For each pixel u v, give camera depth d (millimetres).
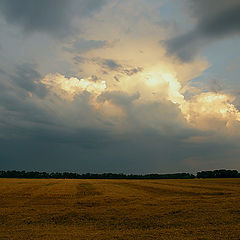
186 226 23875
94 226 25031
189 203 35312
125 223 25750
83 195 49531
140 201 39344
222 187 67500
